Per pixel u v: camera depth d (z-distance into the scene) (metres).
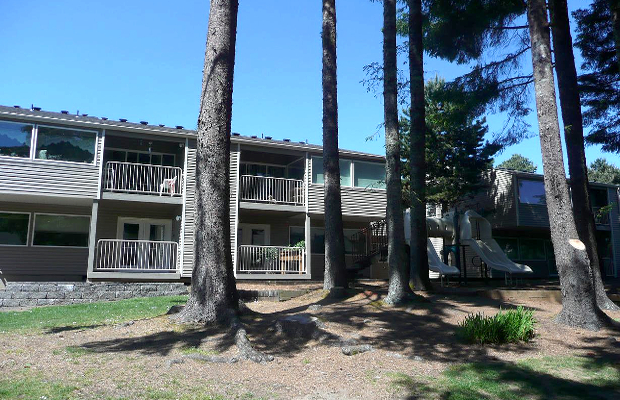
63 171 16.05
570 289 9.57
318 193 20.14
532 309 11.02
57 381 5.36
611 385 5.88
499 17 15.23
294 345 7.32
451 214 19.20
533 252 27.78
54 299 13.98
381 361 6.64
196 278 8.53
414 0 13.81
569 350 7.62
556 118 10.37
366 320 9.12
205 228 8.61
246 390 5.32
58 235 17.88
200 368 6.05
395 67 11.95
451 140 24.09
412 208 13.31
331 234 13.09
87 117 17.83
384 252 19.77
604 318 9.33
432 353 7.14
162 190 18.41
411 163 13.49
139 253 17.22
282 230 21.70
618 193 29.83
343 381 5.77
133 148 19.25
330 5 13.75
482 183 26.69
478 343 7.73
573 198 13.27
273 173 21.78
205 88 9.02
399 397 5.28
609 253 28.92
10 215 17.27
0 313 11.17
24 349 6.92
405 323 8.96
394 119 11.73
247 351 6.66
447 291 12.75
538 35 10.65
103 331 8.25
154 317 9.23
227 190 8.90
